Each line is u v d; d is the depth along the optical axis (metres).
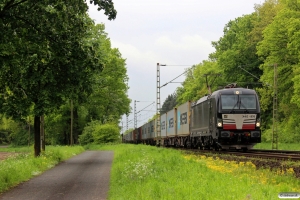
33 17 16.06
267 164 18.19
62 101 24.34
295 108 47.69
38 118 26.70
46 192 13.77
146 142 73.56
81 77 20.77
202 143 34.28
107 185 15.22
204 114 32.16
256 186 11.65
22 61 17.20
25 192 13.84
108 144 57.88
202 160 22.03
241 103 28.42
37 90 23.17
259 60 59.03
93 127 61.41
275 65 43.84
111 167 22.22
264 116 60.53
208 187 11.54
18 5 15.81
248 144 28.56
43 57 17.83
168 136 51.72
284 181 13.60
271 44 45.94
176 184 12.57
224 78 61.88
